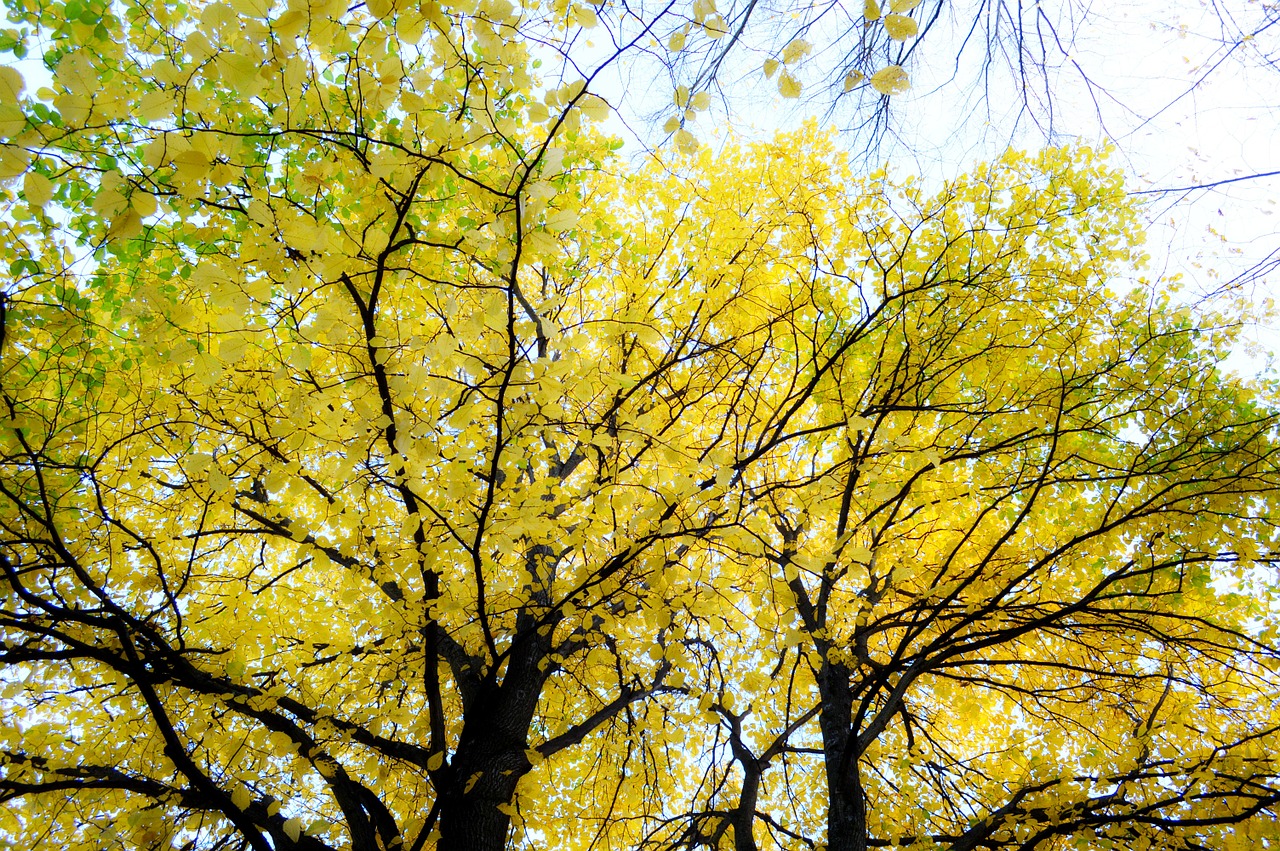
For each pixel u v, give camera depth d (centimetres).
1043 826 370
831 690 448
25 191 180
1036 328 458
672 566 325
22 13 252
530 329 260
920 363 430
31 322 297
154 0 258
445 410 306
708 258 386
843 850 360
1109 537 430
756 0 215
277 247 225
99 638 330
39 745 347
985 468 454
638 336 257
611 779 510
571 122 203
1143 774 374
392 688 435
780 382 461
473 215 287
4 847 348
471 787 327
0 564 275
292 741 319
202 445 338
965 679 456
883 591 471
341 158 273
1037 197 463
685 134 222
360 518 305
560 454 458
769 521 432
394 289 348
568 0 199
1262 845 357
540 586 371
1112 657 484
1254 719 440
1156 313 441
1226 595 431
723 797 570
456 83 269
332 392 251
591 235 401
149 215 190
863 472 318
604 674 502
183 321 230
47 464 289
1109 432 439
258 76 186
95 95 183
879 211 432
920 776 502
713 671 462
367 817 331
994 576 445
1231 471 408
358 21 198
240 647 353
